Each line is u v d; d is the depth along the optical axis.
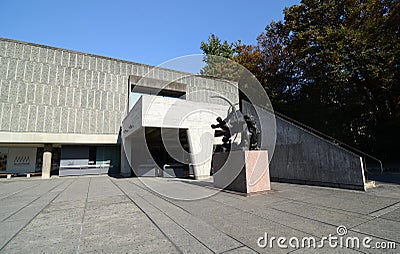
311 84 15.62
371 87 14.22
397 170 11.44
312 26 14.90
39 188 10.02
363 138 17.05
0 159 19.38
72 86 18.53
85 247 2.99
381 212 4.26
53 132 17.41
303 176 8.25
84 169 19.08
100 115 19.05
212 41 24.91
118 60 20.52
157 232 3.52
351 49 12.73
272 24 19.81
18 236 3.46
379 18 13.02
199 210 4.81
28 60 17.48
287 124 8.98
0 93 16.33
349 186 6.77
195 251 2.79
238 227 3.65
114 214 4.70
